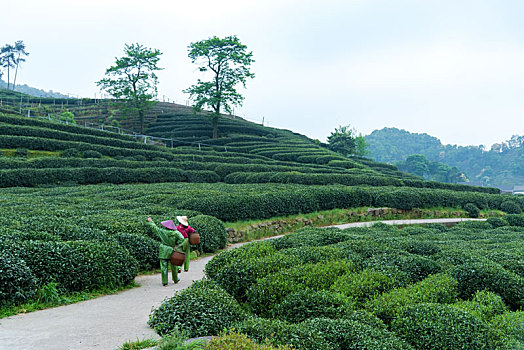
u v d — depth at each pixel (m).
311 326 5.47
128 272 9.19
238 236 17.83
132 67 61.19
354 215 25.72
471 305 7.31
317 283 7.57
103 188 24.52
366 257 10.35
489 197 34.81
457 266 9.23
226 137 61.84
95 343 5.21
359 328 5.44
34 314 6.72
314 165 46.16
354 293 7.29
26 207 14.12
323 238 12.78
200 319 5.86
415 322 6.09
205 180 35.84
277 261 8.63
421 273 9.25
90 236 10.06
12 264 7.05
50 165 30.09
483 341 5.79
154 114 72.94
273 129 73.56
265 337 5.27
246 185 29.28
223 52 61.22
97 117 66.19
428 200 30.22
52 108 67.81
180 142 59.03
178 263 9.20
